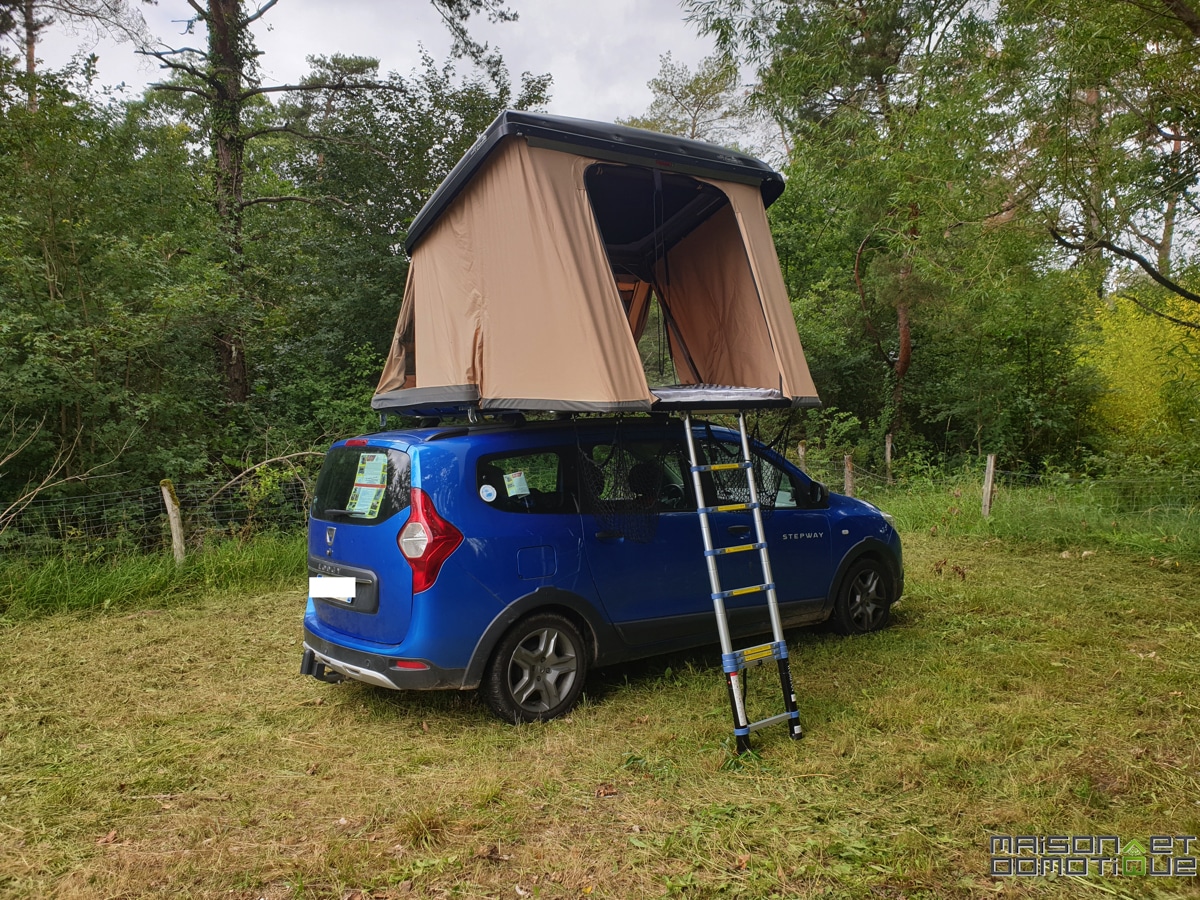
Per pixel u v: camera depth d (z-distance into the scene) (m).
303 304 13.38
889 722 3.90
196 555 7.44
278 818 3.11
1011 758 3.47
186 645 5.50
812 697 4.28
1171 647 5.05
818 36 8.81
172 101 15.69
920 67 8.40
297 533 8.51
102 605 6.46
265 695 4.54
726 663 3.64
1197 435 11.15
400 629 3.81
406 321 5.91
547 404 3.94
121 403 8.69
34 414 8.19
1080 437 16.73
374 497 4.03
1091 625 5.61
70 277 8.91
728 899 2.52
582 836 2.93
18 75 9.17
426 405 4.85
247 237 12.77
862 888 2.55
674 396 4.02
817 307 18.17
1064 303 9.70
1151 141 7.86
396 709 4.26
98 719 4.17
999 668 4.68
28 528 7.41
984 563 7.92
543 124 4.03
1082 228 7.75
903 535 9.65
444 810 3.12
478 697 4.37
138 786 3.39
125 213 9.87
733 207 4.65
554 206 4.00
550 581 4.07
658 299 5.82
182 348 9.85
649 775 3.43
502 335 4.35
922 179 8.38
